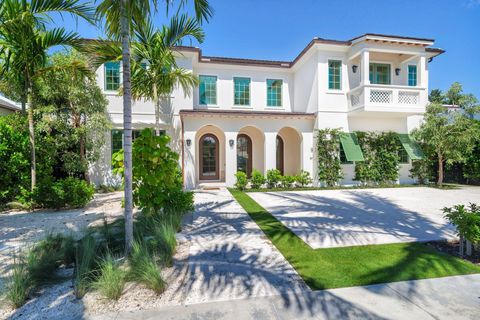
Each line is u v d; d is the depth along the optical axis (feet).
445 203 43.42
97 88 50.42
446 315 12.97
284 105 78.43
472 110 61.52
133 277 16.37
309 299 14.46
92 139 51.01
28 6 30.94
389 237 25.41
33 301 14.21
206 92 72.84
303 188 61.98
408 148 67.82
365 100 61.72
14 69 35.81
